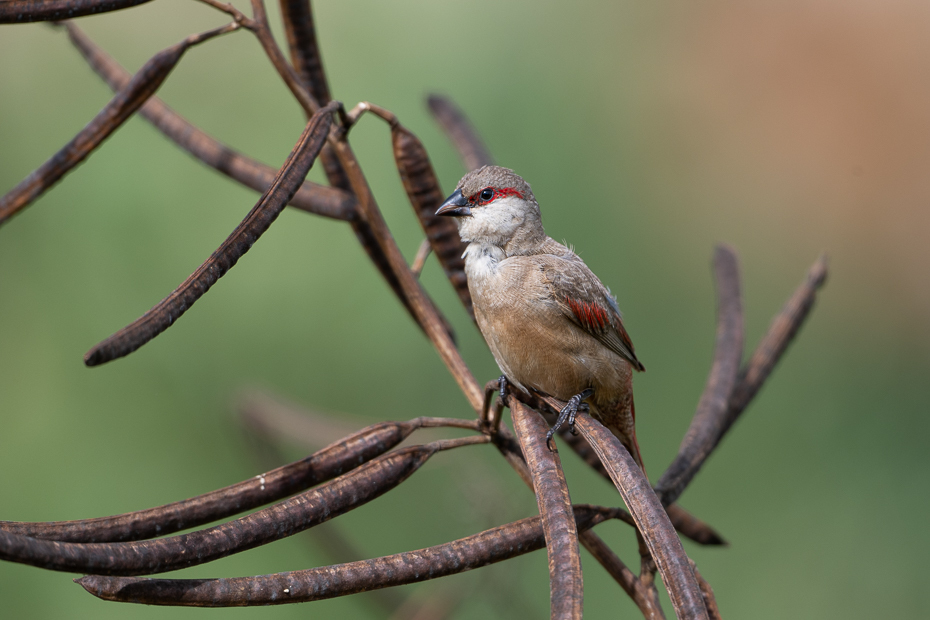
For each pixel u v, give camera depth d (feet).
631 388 24.45
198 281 11.82
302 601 12.44
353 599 32.04
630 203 49.11
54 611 32.94
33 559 10.26
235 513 13.96
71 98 42.04
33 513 35.55
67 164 17.13
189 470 37.86
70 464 36.60
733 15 58.90
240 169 19.72
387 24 44.83
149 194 40.06
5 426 36.50
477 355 42.09
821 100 59.47
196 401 38.73
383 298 41.88
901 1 59.88
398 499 36.50
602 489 39.14
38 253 38.83
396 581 12.95
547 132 47.24
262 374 39.68
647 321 47.65
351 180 17.83
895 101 59.16
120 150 40.19
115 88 20.90
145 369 38.50
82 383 37.86
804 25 60.95
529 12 48.60
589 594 36.94
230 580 12.07
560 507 13.03
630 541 37.88
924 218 57.52
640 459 26.03
